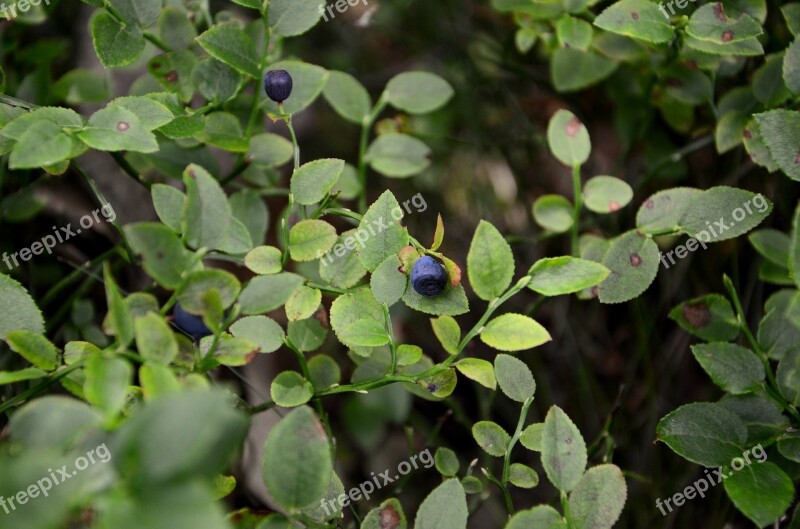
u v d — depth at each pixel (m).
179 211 0.34
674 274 0.45
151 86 0.39
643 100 0.44
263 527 0.32
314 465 0.30
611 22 0.36
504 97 0.52
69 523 0.28
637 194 0.46
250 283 0.32
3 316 0.33
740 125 0.39
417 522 0.31
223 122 0.37
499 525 0.42
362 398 0.40
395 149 0.41
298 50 0.50
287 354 0.42
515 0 0.41
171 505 0.27
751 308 0.44
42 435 0.29
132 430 0.27
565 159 0.38
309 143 0.48
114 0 0.36
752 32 0.36
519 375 0.34
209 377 0.36
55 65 0.45
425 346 0.45
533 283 0.33
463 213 0.49
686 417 0.34
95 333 0.41
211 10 0.46
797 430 0.35
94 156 0.44
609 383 0.46
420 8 0.52
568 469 0.32
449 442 0.44
